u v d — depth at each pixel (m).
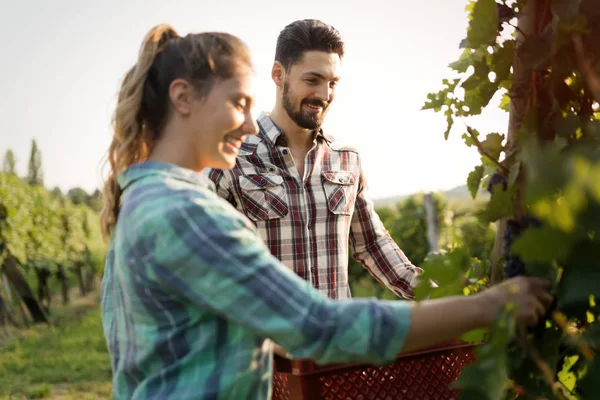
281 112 2.81
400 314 1.24
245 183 2.75
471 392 1.20
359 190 2.94
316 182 2.80
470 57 1.53
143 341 1.37
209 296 1.27
